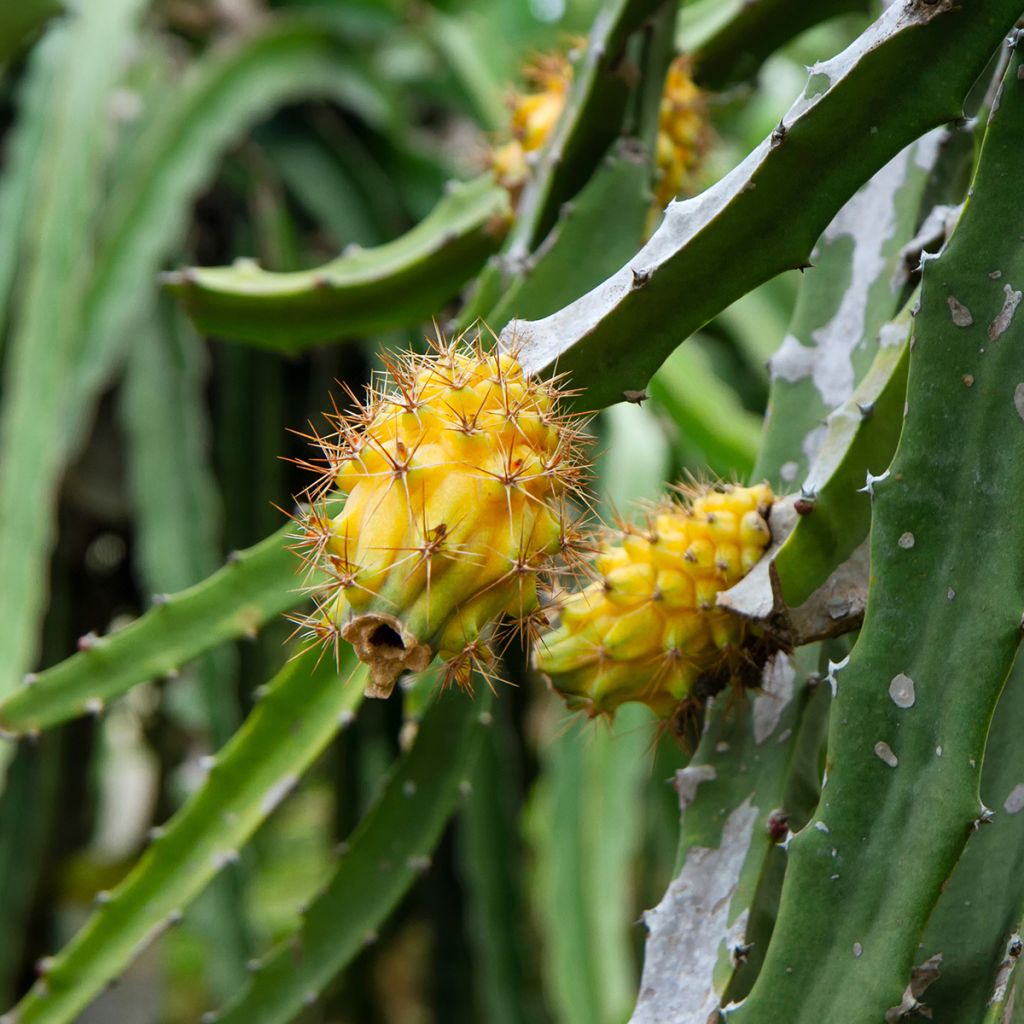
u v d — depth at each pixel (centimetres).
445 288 129
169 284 127
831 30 235
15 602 157
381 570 93
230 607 121
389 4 215
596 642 104
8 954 194
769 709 107
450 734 119
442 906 212
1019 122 95
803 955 95
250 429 208
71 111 180
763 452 112
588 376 100
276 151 215
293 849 304
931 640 95
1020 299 95
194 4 222
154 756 254
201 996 285
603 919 162
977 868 100
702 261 98
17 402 167
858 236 114
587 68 116
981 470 95
